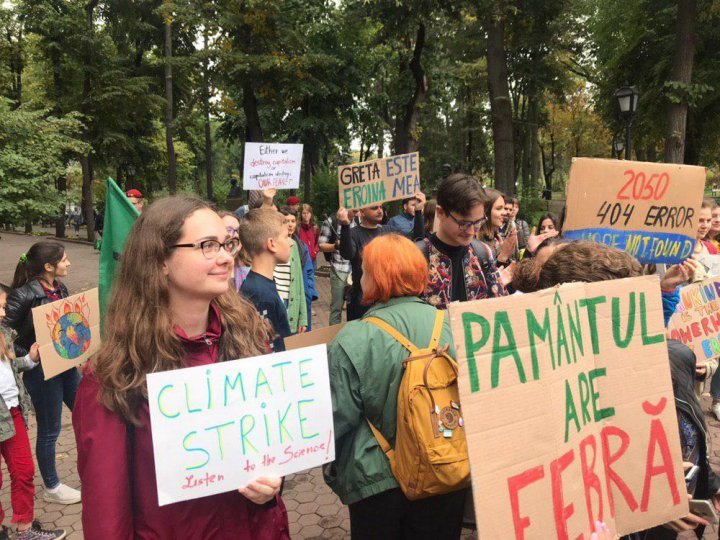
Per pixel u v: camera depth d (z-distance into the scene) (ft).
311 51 67.31
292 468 4.95
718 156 76.89
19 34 71.97
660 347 5.53
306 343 7.86
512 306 4.52
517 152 98.99
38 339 10.75
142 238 4.70
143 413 4.49
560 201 79.92
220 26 59.36
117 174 101.86
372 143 90.43
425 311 6.43
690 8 50.55
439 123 99.25
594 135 114.01
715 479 6.61
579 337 5.07
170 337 4.66
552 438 4.58
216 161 167.84
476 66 84.17
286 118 77.15
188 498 4.47
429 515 6.36
